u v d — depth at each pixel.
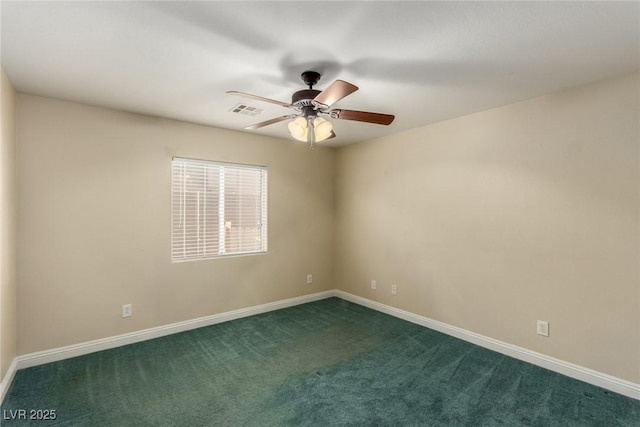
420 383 2.36
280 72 2.19
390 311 3.90
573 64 2.05
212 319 3.56
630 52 1.89
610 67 2.09
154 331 3.18
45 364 2.61
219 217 3.66
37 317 2.60
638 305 2.15
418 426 1.89
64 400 2.12
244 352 2.87
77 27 1.65
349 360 2.72
